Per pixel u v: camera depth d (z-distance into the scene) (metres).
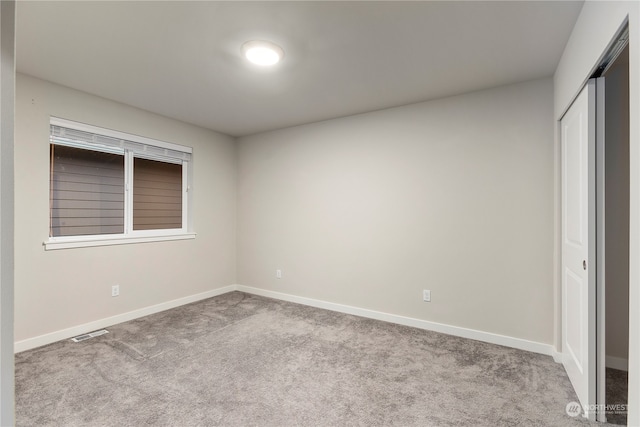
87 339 2.83
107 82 2.74
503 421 1.74
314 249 3.87
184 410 1.83
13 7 0.80
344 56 2.26
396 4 1.70
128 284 3.34
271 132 4.25
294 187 4.04
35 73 2.57
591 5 1.58
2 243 0.79
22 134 2.60
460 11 1.76
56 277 2.79
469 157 2.90
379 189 3.39
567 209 2.21
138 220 3.54
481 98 2.85
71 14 1.79
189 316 3.46
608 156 2.30
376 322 3.31
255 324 3.23
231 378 2.19
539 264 2.61
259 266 4.37
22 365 2.34
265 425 1.71
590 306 1.74
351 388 2.07
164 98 3.10
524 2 1.68
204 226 4.16
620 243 2.28
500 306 2.77
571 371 2.09
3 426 0.79
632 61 1.11
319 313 3.59
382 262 3.38
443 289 3.03
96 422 1.72
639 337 1.05
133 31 1.97
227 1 1.68
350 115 3.58
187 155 3.98
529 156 2.64
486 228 2.83
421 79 2.63
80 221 3.06
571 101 2.01
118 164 3.36
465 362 2.42
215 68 2.46
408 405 1.89
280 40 2.06
